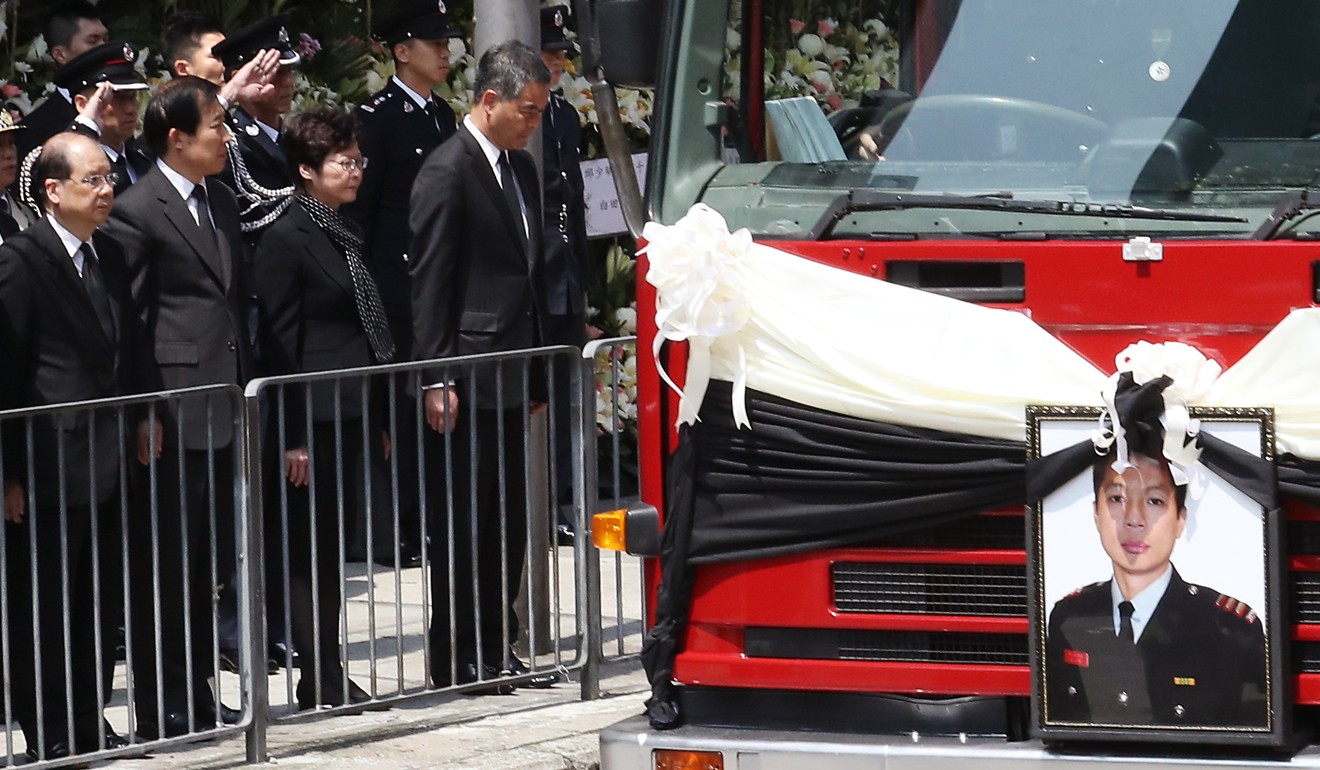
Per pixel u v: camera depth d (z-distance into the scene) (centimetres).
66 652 2311
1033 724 1794
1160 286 1761
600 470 4122
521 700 2766
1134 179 1869
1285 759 1747
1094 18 1919
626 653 2892
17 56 3662
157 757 2483
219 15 3922
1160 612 1756
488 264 2688
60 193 2362
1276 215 1767
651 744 1888
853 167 1983
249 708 2430
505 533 2686
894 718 1875
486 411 2667
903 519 1828
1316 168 1838
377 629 3005
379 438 2625
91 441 2314
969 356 1800
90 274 2397
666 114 2055
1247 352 1744
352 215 3272
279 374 2716
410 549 2978
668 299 1848
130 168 2912
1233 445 1731
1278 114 1859
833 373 1834
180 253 2538
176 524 2470
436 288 2650
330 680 2623
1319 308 1720
